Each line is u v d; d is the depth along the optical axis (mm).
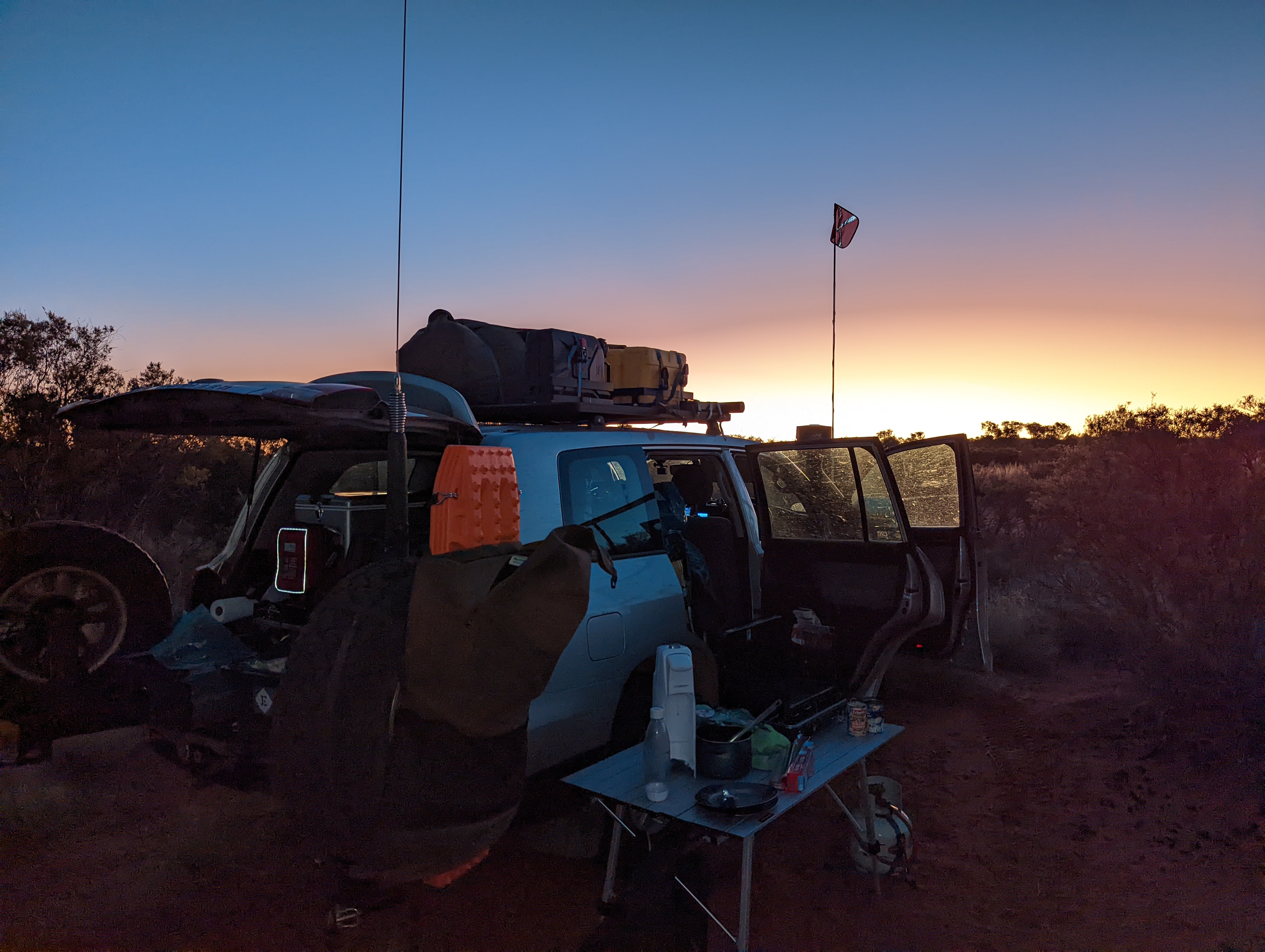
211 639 3545
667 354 5723
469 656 2555
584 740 3562
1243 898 3432
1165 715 5398
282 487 3951
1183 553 6105
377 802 2488
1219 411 11477
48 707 3328
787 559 4949
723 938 3178
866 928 3268
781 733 3420
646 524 4172
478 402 4836
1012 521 11344
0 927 3105
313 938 3096
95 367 9312
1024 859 3820
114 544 3799
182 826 3967
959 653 5691
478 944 3072
